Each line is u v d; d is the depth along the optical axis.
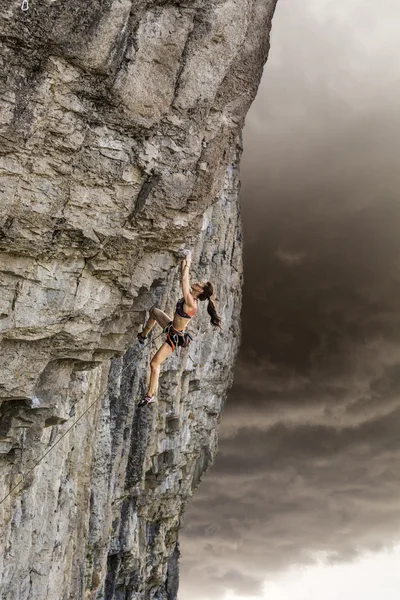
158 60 10.88
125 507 30.28
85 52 9.93
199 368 38.69
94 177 11.02
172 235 12.61
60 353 12.33
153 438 31.16
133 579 32.47
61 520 17.42
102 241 11.58
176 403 33.69
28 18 9.38
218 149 12.24
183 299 14.07
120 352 14.04
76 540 18.95
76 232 11.20
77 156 10.73
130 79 10.64
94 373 19.81
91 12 9.75
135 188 11.55
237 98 12.20
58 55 9.81
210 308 14.34
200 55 11.34
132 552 30.45
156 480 34.38
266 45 12.44
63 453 17.25
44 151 10.31
